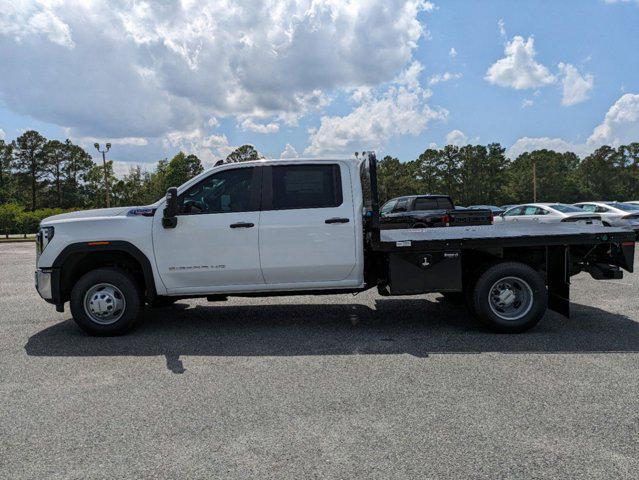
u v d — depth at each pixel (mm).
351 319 6891
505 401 3916
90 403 4004
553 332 6027
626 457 3047
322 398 4035
